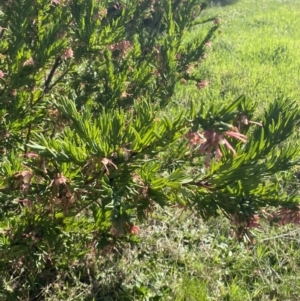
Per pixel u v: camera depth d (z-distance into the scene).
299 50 9.71
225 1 14.88
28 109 2.88
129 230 1.74
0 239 2.30
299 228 4.09
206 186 1.77
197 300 3.39
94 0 3.36
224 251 3.88
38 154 1.71
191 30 10.12
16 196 2.12
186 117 1.60
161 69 3.96
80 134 1.70
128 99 3.70
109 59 3.60
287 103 2.06
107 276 3.46
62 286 3.36
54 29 2.90
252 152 1.77
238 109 1.88
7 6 3.17
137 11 4.85
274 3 15.20
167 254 3.77
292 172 4.73
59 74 3.68
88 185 1.78
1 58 2.82
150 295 3.41
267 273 3.66
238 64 8.52
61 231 2.54
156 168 1.76
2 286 3.04
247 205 1.71
